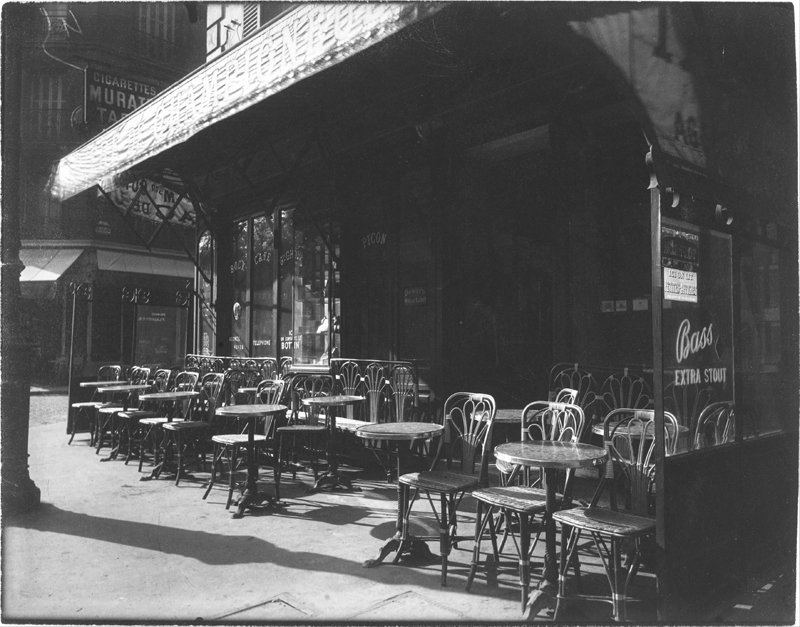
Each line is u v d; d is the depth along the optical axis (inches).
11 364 206.5
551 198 257.4
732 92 144.4
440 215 268.8
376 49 184.9
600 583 142.0
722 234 140.9
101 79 328.2
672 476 116.8
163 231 754.2
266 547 167.2
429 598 131.4
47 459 311.0
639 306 239.8
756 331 152.3
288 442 286.2
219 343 424.2
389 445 269.0
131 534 180.5
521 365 271.7
